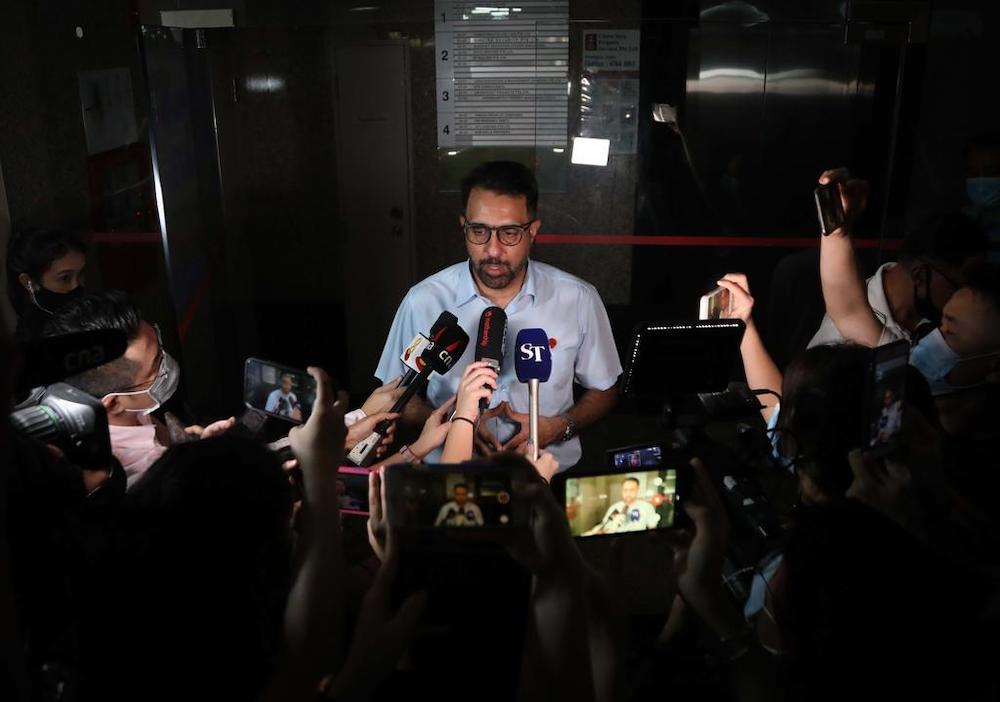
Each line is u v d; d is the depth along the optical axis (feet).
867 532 5.25
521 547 4.53
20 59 9.98
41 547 4.59
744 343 9.16
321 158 11.71
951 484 7.18
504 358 8.39
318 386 4.79
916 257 9.21
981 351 8.36
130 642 4.09
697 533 5.54
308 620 4.32
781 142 10.94
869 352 5.91
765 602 5.49
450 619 4.56
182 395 10.19
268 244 12.18
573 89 10.77
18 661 3.89
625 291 11.94
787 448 6.15
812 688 5.03
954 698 4.86
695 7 10.21
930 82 9.96
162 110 10.04
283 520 4.42
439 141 11.25
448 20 10.30
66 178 10.32
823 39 10.44
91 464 5.49
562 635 4.33
